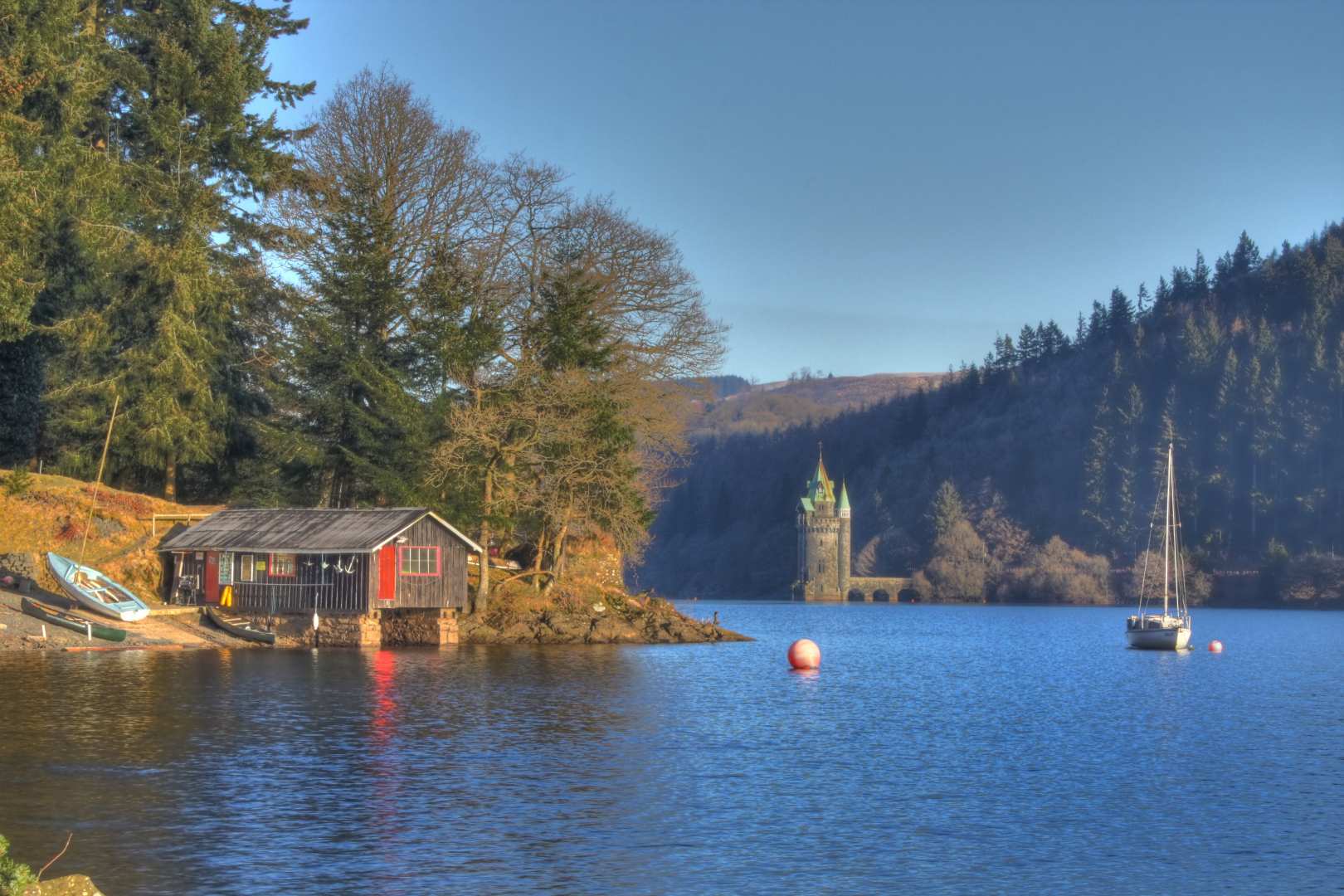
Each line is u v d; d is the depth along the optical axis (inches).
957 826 1056.8
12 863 649.0
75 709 1551.4
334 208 2957.7
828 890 858.8
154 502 2795.3
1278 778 1314.0
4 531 2603.3
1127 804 1164.5
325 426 2898.6
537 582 3139.8
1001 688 2394.2
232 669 2065.7
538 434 2817.4
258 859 894.4
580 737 1481.3
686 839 989.8
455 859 911.7
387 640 2743.6
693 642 3339.1
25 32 2340.1
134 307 2795.3
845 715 1812.3
